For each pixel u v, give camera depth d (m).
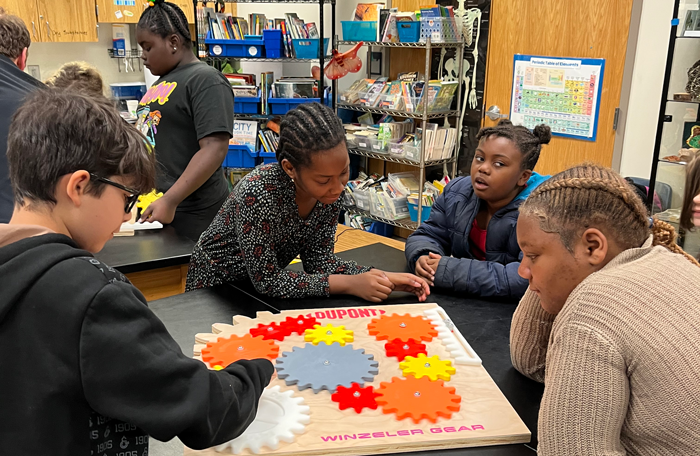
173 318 1.39
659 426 0.79
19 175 0.70
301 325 1.31
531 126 3.71
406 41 3.87
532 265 0.93
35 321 0.66
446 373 1.12
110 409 0.67
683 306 0.81
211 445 0.78
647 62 3.11
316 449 0.91
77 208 0.71
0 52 1.77
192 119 2.34
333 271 1.69
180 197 2.25
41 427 0.67
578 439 0.80
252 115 4.36
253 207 1.46
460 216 1.84
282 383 1.09
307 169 1.34
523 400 1.08
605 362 0.78
